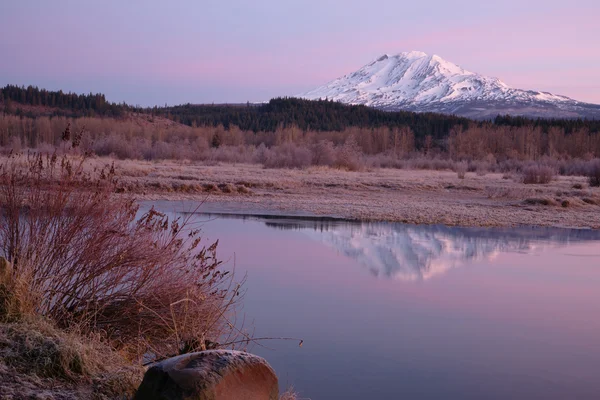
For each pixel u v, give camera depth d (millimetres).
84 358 4047
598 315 9383
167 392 3373
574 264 14023
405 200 29359
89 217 5328
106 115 166125
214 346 4945
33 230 5129
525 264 13938
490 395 6086
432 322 8711
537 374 6766
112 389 3900
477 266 13555
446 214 23812
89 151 6039
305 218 21562
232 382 3523
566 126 140750
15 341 3998
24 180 5305
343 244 15891
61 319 4961
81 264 5223
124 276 5371
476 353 7418
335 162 52250
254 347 7195
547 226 21844
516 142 91125
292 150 54312
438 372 6684
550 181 43156
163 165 46031
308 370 6582
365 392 6043
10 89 172250
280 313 8703
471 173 56625
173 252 5566
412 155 88688
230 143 90312
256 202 25891
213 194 27625
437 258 14430
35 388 3602
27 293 4625
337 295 10047
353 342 7629
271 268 11992
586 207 28062
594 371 6898
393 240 17078
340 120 169625
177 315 5281
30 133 75062
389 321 8641
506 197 31594
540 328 8617
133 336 5176
